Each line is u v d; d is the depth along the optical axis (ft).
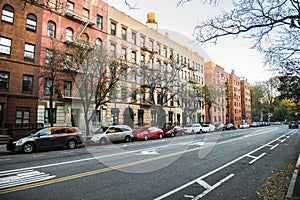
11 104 61.62
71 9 75.87
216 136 41.81
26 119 64.39
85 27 76.74
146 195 15.75
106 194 15.84
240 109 233.14
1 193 15.90
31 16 67.72
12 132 59.82
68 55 63.72
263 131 115.75
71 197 15.16
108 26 84.74
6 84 62.13
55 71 58.90
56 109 69.62
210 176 21.53
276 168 25.54
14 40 63.77
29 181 19.03
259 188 17.83
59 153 37.91
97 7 82.64
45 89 68.74
